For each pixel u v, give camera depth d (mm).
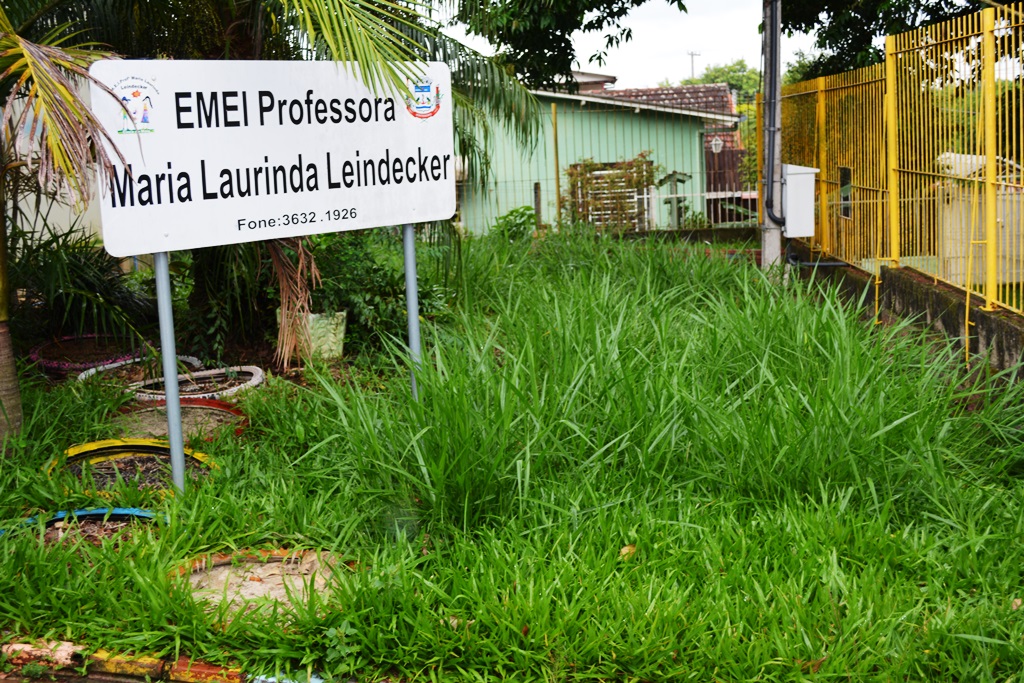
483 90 8492
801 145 13125
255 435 6348
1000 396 6238
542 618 3764
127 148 4672
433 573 4320
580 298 7488
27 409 6395
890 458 5031
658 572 4219
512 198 21297
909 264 9406
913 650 3639
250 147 5070
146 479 5527
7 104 5375
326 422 6027
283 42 7812
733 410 5301
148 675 3826
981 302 7645
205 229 4949
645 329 6953
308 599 4012
